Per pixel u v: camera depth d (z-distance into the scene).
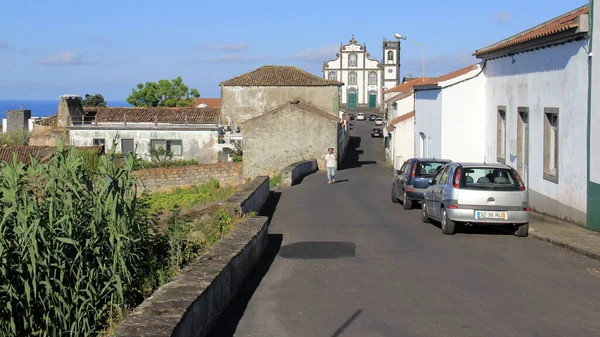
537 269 11.10
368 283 10.06
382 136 84.44
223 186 40.78
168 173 40.62
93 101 103.50
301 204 22.02
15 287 8.15
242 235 11.38
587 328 7.64
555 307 8.58
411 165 20.78
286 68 59.31
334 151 44.12
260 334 7.49
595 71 15.01
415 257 12.26
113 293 8.94
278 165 43.97
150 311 6.27
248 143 43.94
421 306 8.66
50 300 8.24
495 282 10.09
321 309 8.56
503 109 22.77
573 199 16.31
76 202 9.12
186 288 7.27
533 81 19.52
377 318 8.11
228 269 8.80
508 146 22.11
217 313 8.05
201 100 97.31
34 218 8.28
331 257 12.28
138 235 9.68
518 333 7.45
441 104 25.97
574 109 16.30
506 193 14.38
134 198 9.63
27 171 9.05
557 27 17.27
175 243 10.57
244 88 56.47
